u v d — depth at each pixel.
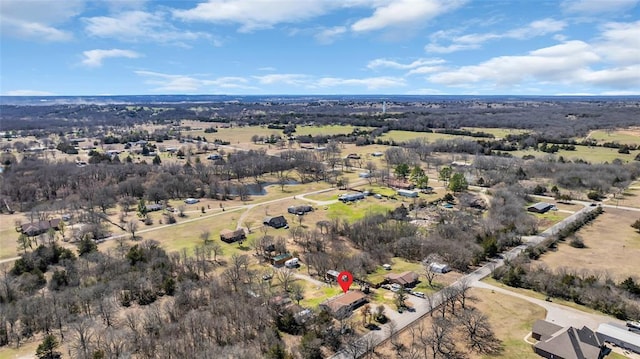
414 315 97.06
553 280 107.25
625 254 129.75
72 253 134.62
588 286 103.94
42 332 94.75
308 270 123.56
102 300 100.12
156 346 85.00
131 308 103.44
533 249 130.75
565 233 145.25
